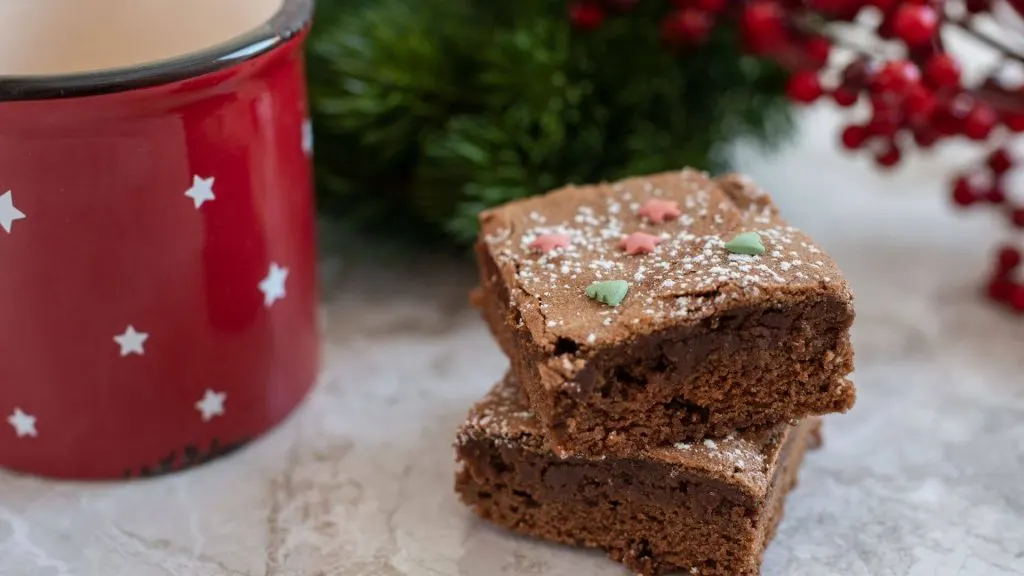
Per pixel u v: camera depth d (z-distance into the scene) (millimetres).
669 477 299
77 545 310
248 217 312
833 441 337
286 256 325
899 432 339
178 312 310
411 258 403
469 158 366
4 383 314
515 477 309
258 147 309
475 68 380
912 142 402
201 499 321
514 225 322
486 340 369
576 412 294
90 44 334
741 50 381
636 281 300
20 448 323
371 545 310
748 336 294
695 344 293
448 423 342
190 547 310
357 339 369
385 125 380
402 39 377
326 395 350
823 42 357
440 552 309
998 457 331
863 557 307
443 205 383
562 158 376
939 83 339
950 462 330
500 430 305
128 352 310
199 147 298
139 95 285
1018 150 424
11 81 280
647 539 307
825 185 428
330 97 382
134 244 300
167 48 336
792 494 323
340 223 415
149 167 295
